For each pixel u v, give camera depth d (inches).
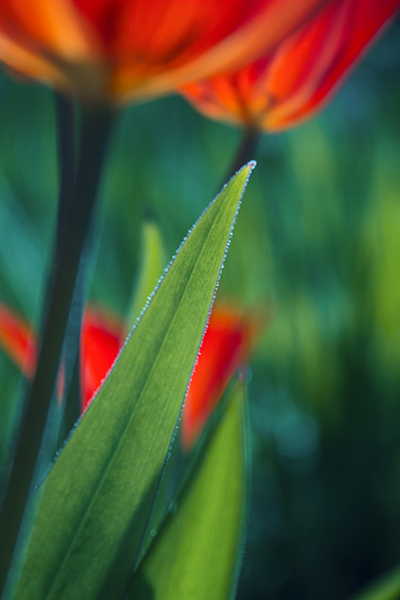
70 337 23.9
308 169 112.0
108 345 27.3
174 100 142.7
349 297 97.1
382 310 91.7
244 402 25.4
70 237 21.7
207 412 28.6
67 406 26.1
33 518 22.8
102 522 23.9
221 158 122.7
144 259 28.6
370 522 84.5
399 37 177.5
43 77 21.4
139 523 24.0
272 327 95.7
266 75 25.4
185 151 136.3
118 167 113.3
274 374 98.0
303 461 90.3
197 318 23.5
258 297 95.0
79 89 21.4
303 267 105.0
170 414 23.8
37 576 23.8
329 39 25.0
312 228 108.0
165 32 21.0
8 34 21.0
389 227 91.6
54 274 21.8
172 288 23.5
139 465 23.9
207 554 25.2
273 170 118.5
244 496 25.3
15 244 84.7
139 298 28.3
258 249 106.3
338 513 84.9
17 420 22.3
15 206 93.0
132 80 21.3
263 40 21.2
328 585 81.0
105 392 23.8
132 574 24.1
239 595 80.7
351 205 114.1
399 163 113.3
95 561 23.9
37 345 21.9
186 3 20.9
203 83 25.6
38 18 20.9
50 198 121.9
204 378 28.5
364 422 89.7
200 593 25.2
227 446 25.3
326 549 83.4
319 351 92.5
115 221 108.4
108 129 21.6
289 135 118.0
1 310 27.7
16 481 21.7
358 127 143.7
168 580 25.1
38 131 134.0
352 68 25.3
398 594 26.9
